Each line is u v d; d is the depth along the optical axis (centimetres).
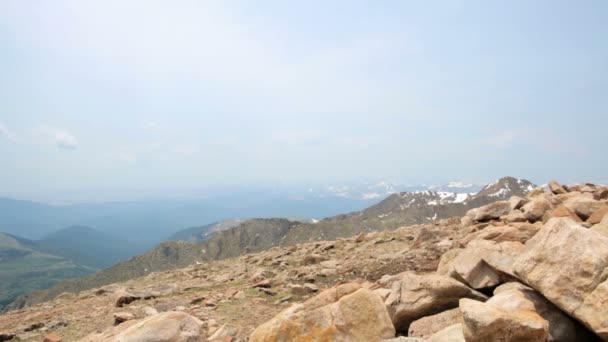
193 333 984
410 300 1057
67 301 2216
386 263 2020
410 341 786
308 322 907
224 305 1592
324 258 2556
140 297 1889
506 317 705
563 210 1777
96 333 1229
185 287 2120
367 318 899
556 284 785
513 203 2488
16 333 1428
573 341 773
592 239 787
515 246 1123
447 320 940
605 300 699
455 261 1230
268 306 1544
